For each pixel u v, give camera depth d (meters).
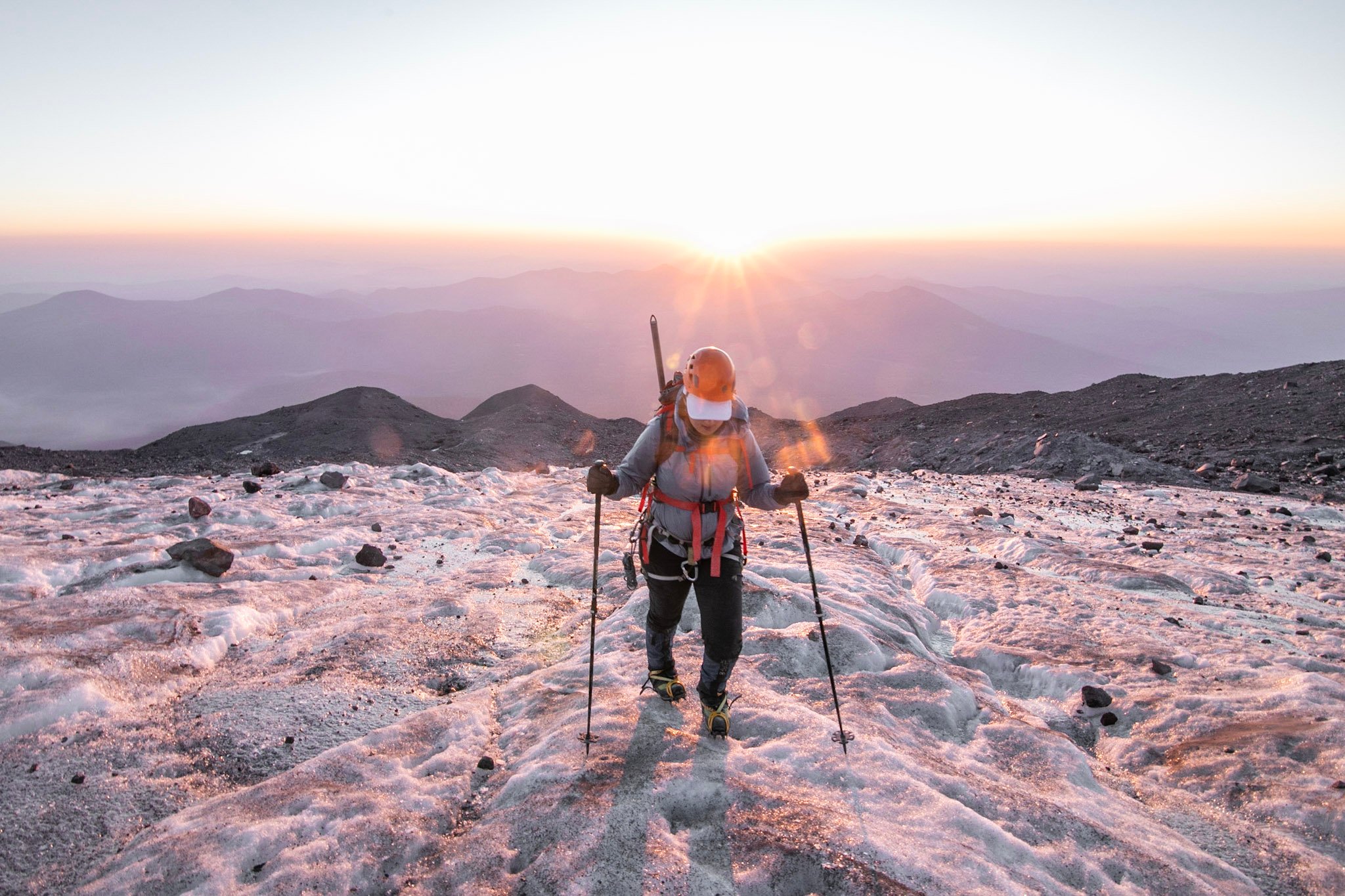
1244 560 9.56
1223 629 6.91
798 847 2.92
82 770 3.76
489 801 3.49
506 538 9.19
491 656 5.49
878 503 13.20
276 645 5.59
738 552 3.86
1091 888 3.03
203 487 12.11
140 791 3.64
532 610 6.48
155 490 11.91
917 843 3.07
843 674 5.04
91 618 5.55
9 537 8.29
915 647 5.87
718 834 3.06
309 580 7.30
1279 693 5.04
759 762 3.62
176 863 2.96
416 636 5.70
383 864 3.02
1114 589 8.29
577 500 12.68
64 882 3.02
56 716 4.21
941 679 5.02
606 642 5.36
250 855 3.02
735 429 3.64
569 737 3.80
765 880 2.81
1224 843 3.65
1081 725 5.02
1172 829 3.76
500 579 7.43
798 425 30.64
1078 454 18.20
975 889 2.79
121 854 3.10
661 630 4.19
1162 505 13.56
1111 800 3.97
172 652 5.15
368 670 5.08
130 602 5.93
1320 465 15.70
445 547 9.08
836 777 3.54
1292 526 11.63
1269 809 3.84
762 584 6.36
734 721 4.14
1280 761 4.18
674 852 2.90
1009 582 8.10
